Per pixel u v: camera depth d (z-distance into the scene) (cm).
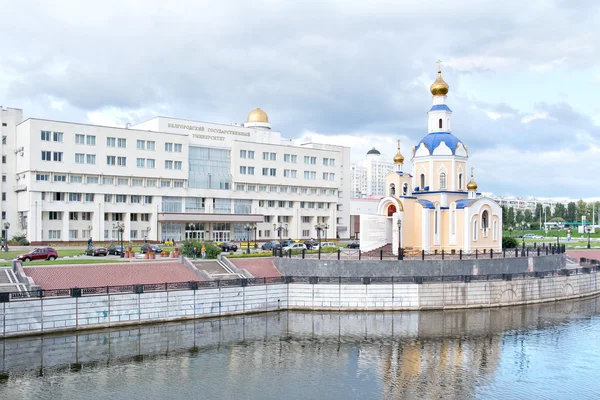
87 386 3988
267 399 3806
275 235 14900
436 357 4800
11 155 11988
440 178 9006
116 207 12281
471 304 6706
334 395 3891
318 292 6531
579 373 4397
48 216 11569
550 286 7288
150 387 3994
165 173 12888
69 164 11650
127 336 5234
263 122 15762
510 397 3875
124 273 6166
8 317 4897
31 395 3794
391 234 8675
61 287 5612
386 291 6506
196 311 5944
